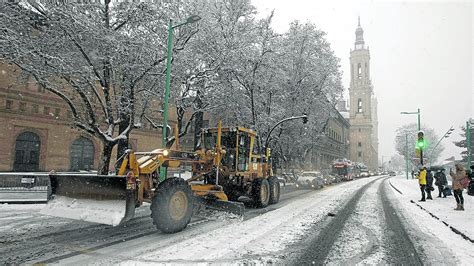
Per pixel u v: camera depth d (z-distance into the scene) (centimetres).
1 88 2150
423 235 734
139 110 1808
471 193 1384
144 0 1466
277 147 2795
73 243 596
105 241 614
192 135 4003
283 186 2622
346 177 4159
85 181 667
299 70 2691
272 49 2264
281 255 549
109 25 1440
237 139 1092
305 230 761
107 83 1438
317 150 5484
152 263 486
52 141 2419
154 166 725
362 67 10419
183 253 542
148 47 1416
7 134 2178
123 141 1506
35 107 2339
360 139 10169
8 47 1162
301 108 2794
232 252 557
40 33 1295
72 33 1262
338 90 3141
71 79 1341
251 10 2270
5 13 1193
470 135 3106
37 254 526
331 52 2975
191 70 1791
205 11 1892
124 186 618
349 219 937
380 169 12538
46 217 854
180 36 1733
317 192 2034
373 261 529
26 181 1625
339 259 536
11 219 824
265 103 2453
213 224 804
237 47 1961
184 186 720
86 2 1337
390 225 852
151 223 792
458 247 627
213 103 2034
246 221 858
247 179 1146
